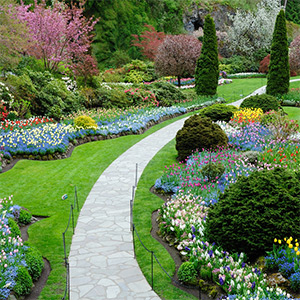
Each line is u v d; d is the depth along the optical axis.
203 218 7.38
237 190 6.29
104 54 40.00
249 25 43.28
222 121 16.19
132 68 34.03
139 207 8.84
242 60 42.53
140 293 5.49
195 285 5.66
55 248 6.90
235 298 4.93
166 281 5.84
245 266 5.80
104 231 7.62
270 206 5.89
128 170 11.66
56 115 17.39
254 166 10.49
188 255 6.29
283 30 22.98
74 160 12.74
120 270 6.14
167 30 46.12
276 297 4.91
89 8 40.16
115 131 16.12
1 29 16.59
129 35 42.66
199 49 27.56
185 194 8.77
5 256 5.55
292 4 57.59
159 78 33.53
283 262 5.50
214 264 5.80
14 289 5.19
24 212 8.08
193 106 22.61
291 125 13.73
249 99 18.06
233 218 5.98
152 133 16.86
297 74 38.06
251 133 13.35
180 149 12.32
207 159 10.98
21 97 16.70
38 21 22.41
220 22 48.25
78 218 8.27
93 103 20.42
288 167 10.25
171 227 7.04
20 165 11.88
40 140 13.00
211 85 25.52
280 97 23.12
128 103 21.59
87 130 15.35
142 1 44.72
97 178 10.98
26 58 21.53
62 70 25.00
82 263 6.36
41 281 5.86
